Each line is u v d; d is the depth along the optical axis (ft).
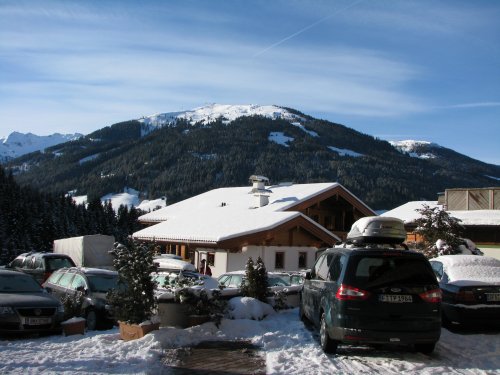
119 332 36.04
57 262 71.20
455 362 28.25
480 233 94.63
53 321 36.91
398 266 28.60
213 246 83.35
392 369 26.48
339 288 28.55
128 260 33.17
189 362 27.68
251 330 35.58
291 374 25.27
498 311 35.96
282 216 84.84
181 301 34.96
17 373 24.31
